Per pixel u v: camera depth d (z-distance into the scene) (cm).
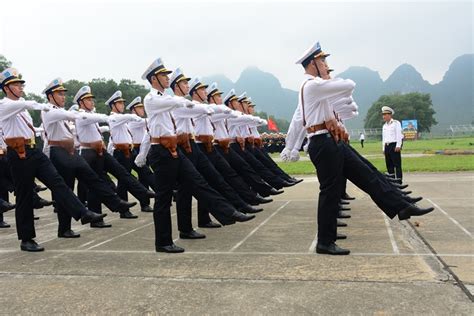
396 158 1127
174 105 543
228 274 434
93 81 3450
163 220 540
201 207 693
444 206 788
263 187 832
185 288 399
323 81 488
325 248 493
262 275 425
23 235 577
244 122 871
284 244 552
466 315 318
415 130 6225
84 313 354
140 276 440
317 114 500
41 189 949
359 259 466
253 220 735
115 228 735
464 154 2412
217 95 855
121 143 901
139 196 853
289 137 629
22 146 577
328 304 348
